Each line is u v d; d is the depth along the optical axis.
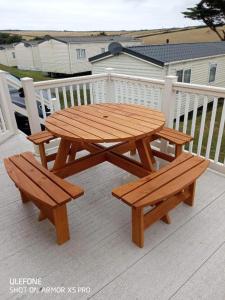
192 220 1.93
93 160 2.38
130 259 1.61
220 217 1.96
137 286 1.44
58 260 1.62
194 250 1.67
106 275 1.51
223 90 2.29
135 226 1.65
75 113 2.41
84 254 1.65
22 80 2.63
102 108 2.56
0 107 3.56
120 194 1.54
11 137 3.74
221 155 4.96
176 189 1.59
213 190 2.30
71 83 3.04
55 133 1.93
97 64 10.46
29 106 2.77
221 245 1.70
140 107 2.57
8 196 2.29
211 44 13.35
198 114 8.76
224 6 19.64
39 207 1.85
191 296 1.37
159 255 1.63
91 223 1.94
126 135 1.82
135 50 9.28
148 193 1.55
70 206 2.14
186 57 9.11
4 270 1.56
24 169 1.88
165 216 1.87
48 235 1.82
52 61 18.55
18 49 24.11
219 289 1.41
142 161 2.15
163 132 2.53
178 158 1.99
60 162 2.20
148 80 2.92
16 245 1.74
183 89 2.63
